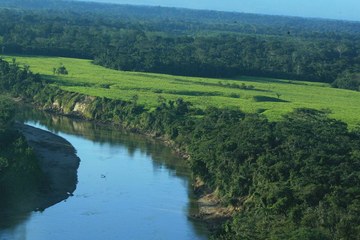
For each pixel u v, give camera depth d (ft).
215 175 357.82
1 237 285.43
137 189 364.79
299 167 310.86
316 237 225.56
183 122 482.28
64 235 293.02
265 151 343.67
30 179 337.11
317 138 368.27
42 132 478.59
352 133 404.36
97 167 404.36
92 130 513.86
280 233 233.96
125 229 305.12
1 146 363.15
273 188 285.84
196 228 309.83
